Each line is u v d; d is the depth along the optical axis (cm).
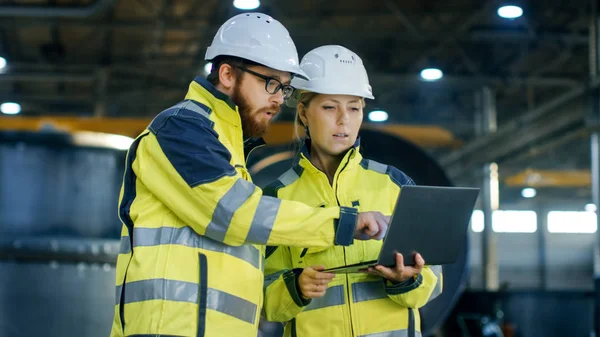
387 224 328
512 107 2495
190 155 313
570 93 1659
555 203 3959
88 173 643
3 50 2038
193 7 1844
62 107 2494
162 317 308
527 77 2123
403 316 373
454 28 1873
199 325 310
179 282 312
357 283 371
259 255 336
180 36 2009
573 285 3906
